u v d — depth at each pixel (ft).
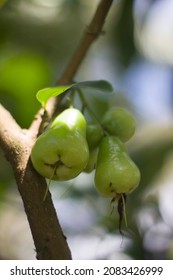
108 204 3.21
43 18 3.45
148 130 3.94
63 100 2.10
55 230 1.75
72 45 3.69
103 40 3.83
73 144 1.80
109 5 2.11
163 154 3.67
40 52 3.42
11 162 1.82
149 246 3.00
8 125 1.85
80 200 3.24
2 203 3.12
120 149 1.91
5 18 3.14
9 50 3.13
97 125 2.01
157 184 3.77
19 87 2.81
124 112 2.10
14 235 4.03
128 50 3.75
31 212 1.76
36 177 1.80
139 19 3.71
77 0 3.46
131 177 1.84
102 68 4.00
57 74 3.54
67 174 1.81
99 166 1.88
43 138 1.80
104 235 3.01
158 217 3.10
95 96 2.98
